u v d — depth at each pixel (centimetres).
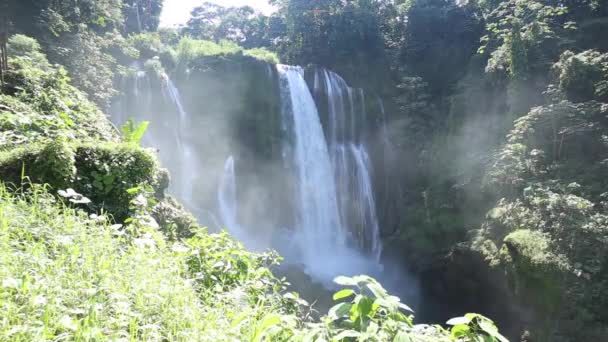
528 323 1400
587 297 1259
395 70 3152
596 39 2380
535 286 1357
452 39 3130
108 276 333
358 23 3195
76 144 662
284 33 4169
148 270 363
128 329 290
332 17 3309
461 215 2094
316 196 2595
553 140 1881
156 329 285
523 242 1431
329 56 3241
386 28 3478
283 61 3425
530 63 2233
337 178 2723
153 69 2188
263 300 388
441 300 1995
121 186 643
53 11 1745
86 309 283
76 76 1670
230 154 2316
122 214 628
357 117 2916
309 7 3419
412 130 2814
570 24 2452
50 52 1658
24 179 570
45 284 292
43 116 795
